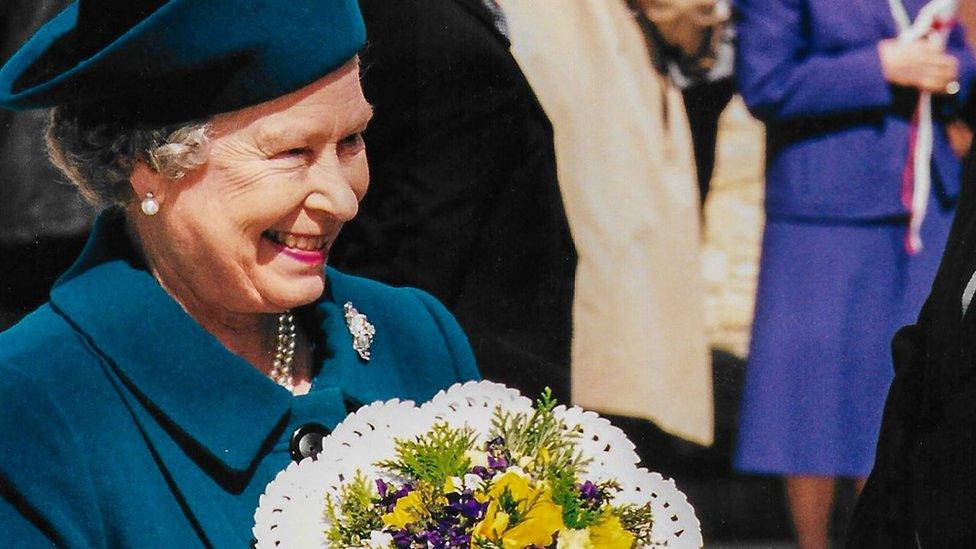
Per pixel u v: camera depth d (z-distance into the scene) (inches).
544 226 201.8
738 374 225.9
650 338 223.5
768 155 222.8
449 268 194.4
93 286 124.2
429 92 190.7
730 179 223.5
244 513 122.1
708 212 223.6
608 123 221.0
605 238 222.2
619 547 113.7
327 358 131.3
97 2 121.0
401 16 189.8
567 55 219.8
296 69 116.1
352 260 194.1
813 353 224.1
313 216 119.7
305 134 117.6
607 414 223.6
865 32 217.9
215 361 123.6
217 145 117.6
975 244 128.6
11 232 189.5
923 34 218.1
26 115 190.2
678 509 120.5
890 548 131.8
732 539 228.5
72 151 120.3
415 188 192.7
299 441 125.7
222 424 122.6
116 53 113.6
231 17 113.9
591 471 121.0
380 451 120.8
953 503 124.8
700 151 222.7
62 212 189.6
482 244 197.6
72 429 117.6
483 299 198.2
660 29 219.5
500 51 194.2
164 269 125.1
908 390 132.3
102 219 128.2
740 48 220.4
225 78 115.5
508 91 194.5
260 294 121.5
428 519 112.4
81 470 117.0
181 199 119.3
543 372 201.2
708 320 224.5
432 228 192.5
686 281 224.4
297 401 126.8
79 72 114.4
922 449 127.9
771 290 224.8
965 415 124.6
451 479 114.3
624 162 221.5
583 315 223.6
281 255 121.2
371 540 113.0
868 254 222.1
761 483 227.8
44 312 124.1
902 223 220.7
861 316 223.5
